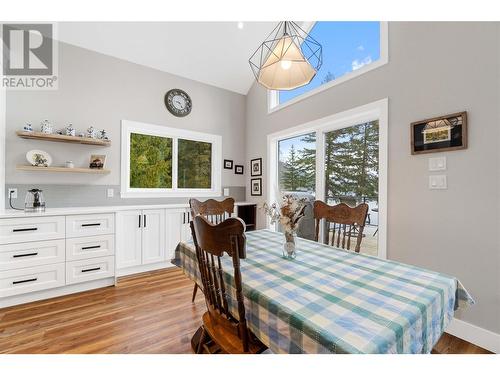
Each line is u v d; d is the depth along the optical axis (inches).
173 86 139.8
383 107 84.9
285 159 140.7
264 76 67.0
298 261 50.7
